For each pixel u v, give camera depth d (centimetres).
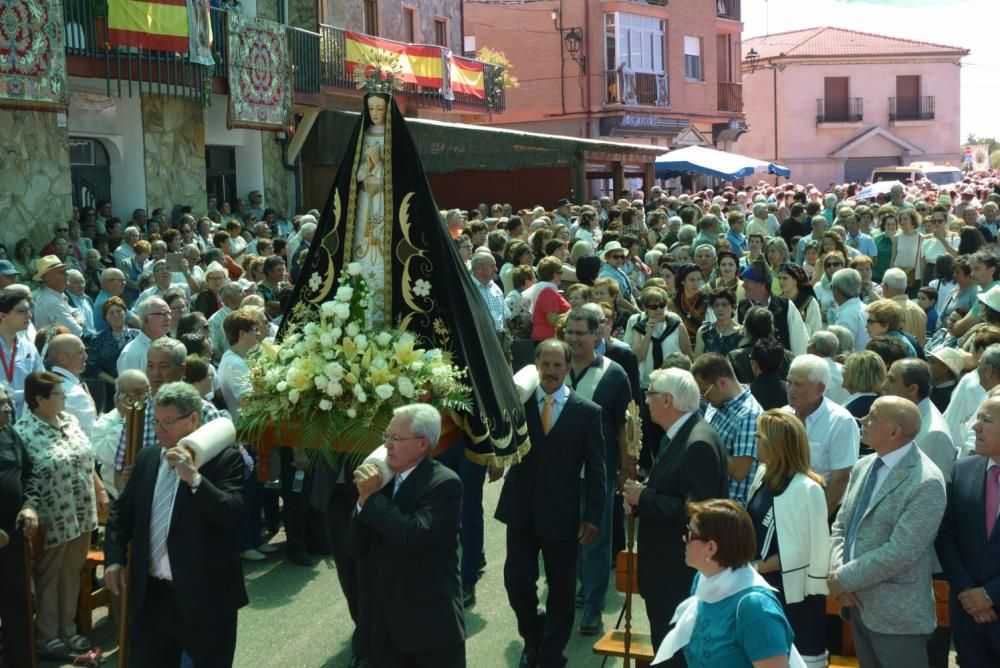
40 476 610
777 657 374
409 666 489
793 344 898
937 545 498
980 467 496
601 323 736
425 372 514
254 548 801
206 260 1186
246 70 1694
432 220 548
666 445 557
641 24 3769
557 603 587
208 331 805
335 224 558
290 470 780
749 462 564
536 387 600
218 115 1889
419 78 2334
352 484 573
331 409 519
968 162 5378
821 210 1991
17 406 745
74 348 693
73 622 638
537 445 588
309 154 2116
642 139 3875
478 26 3734
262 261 1105
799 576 493
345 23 2350
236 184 1977
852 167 5250
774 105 5181
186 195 1786
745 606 381
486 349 561
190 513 497
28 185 1438
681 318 998
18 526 577
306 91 1969
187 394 512
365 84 556
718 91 4312
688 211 1791
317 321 552
